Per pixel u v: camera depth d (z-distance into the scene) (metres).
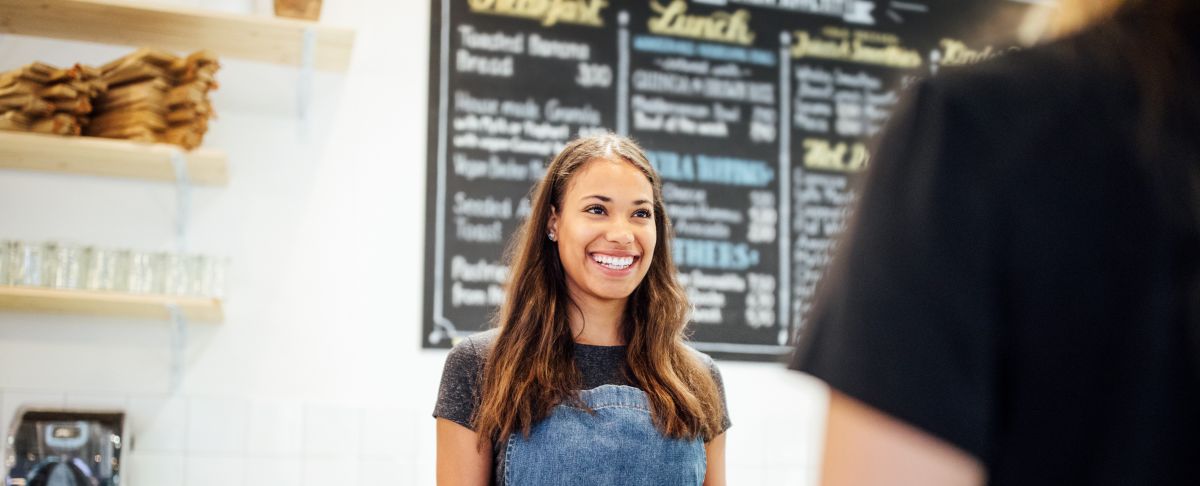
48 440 2.75
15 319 3.00
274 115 3.26
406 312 3.29
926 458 0.50
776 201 3.63
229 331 3.14
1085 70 0.53
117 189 3.12
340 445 3.17
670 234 2.18
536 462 1.87
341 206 3.28
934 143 0.53
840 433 0.52
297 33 2.99
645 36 3.58
